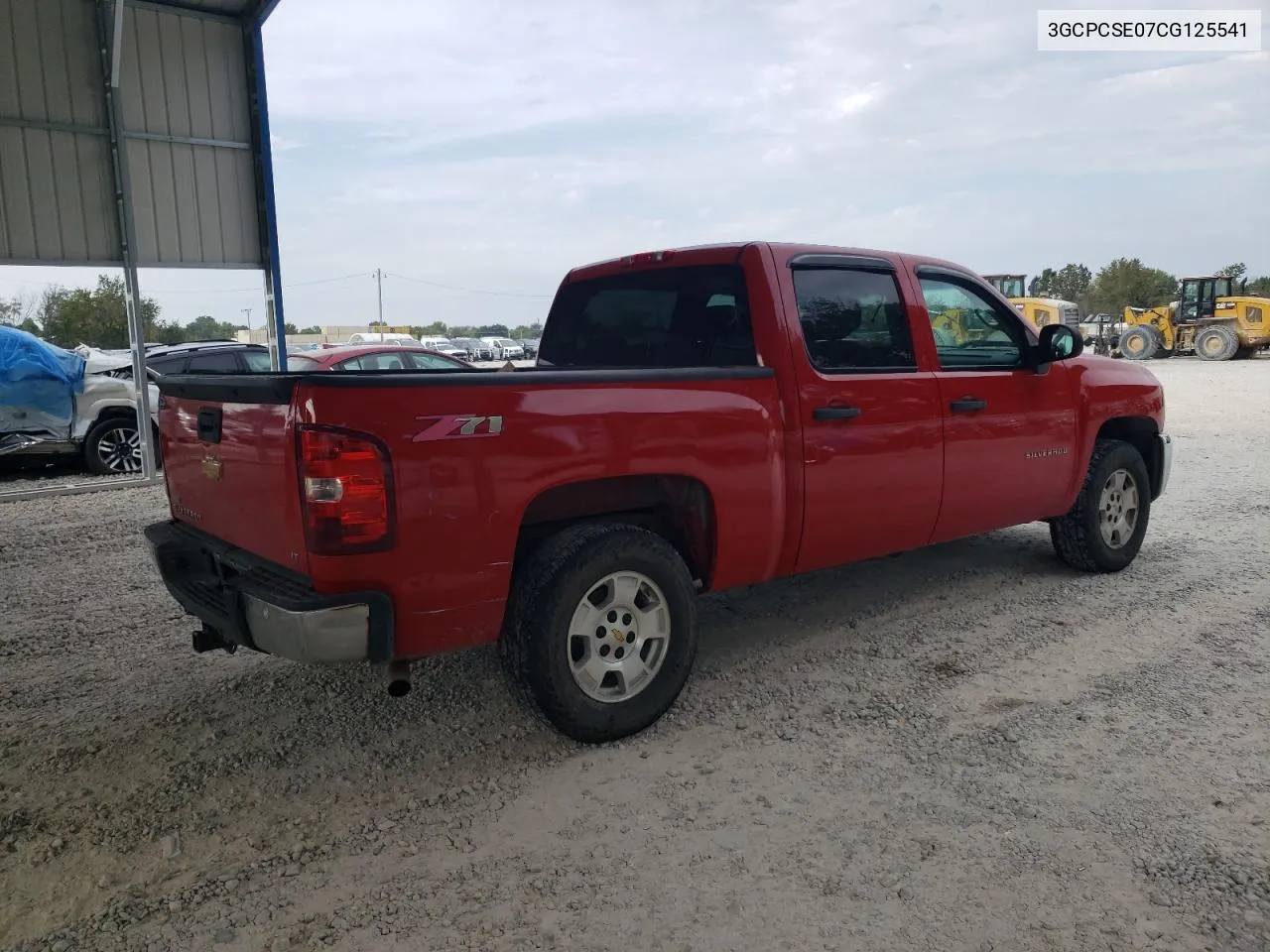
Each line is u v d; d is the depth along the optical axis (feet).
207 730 12.56
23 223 30.63
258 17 34.04
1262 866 9.11
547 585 11.18
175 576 12.77
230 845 9.82
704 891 8.93
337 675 14.43
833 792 10.72
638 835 9.92
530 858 9.52
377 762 11.64
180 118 33.68
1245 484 29.55
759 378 13.09
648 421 11.77
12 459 36.99
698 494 12.80
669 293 15.05
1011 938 8.16
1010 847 9.53
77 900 8.89
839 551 14.51
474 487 10.43
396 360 41.01
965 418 15.78
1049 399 17.25
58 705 13.41
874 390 14.40
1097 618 16.62
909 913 8.52
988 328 16.79
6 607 18.11
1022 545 21.99
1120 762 11.28
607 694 11.95
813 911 8.58
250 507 11.03
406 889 9.04
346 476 9.72
